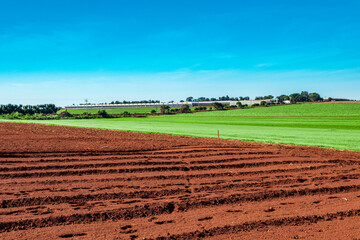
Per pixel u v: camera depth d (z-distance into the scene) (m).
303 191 9.92
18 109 138.25
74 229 6.70
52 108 157.12
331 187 10.34
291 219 7.39
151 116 105.44
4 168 12.19
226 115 96.38
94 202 8.52
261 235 6.51
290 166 14.02
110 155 15.98
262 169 13.31
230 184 10.66
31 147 18.34
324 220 7.40
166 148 19.06
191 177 11.79
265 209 8.20
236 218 7.48
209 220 7.36
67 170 12.22
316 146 21.84
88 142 21.86
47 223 7.00
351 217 7.60
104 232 6.57
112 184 10.45
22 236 6.29
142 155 16.09
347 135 30.80
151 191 9.58
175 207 8.26
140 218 7.46
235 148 19.33
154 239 6.22
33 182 10.50
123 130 37.50
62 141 22.23
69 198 8.77
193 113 114.19
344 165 14.48
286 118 73.88
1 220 7.06
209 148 19.25
